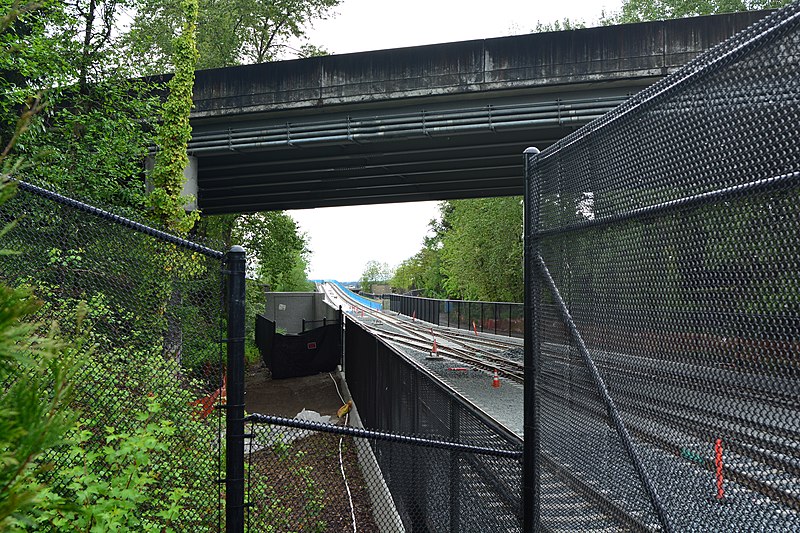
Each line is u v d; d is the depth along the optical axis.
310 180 21.06
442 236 64.19
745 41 1.93
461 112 15.21
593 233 3.03
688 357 2.15
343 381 18.73
